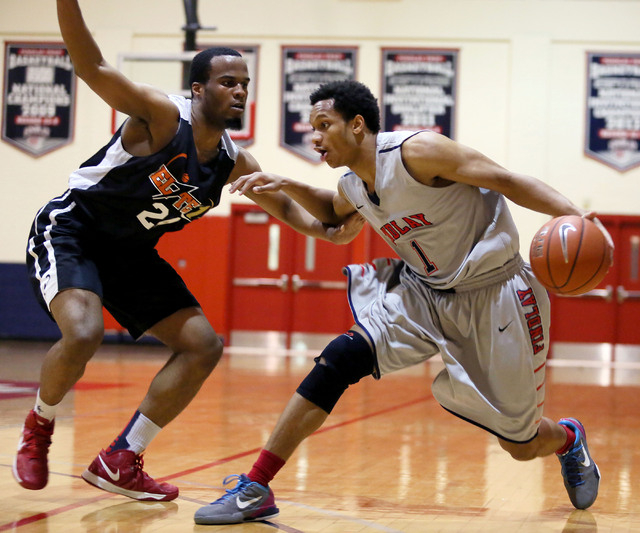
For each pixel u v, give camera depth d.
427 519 4.88
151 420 5.08
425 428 9.26
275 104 23.00
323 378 4.85
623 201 22.22
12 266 23.19
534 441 5.16
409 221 5.00
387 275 5.47
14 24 23.44
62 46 23.36
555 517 5.04
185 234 23.27
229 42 23.06
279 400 11.52
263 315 23.34
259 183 5.30
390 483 6.04
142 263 5.32
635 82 22.27
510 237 5.02
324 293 23.16
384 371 5.03
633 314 22.22
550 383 15.83
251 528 4.54
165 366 5.19
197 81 4.94
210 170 5.07
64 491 5.39
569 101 22.47
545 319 5.09
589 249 4.50
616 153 22.28
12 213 23.31
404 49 22.69
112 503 5.08
